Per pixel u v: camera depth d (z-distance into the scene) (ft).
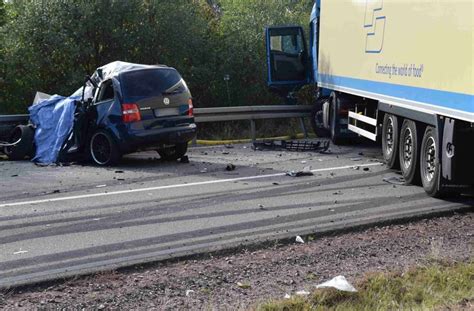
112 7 75.15
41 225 31.55
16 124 54.39
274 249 27.73
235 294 22.62
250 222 31.53
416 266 24.70
